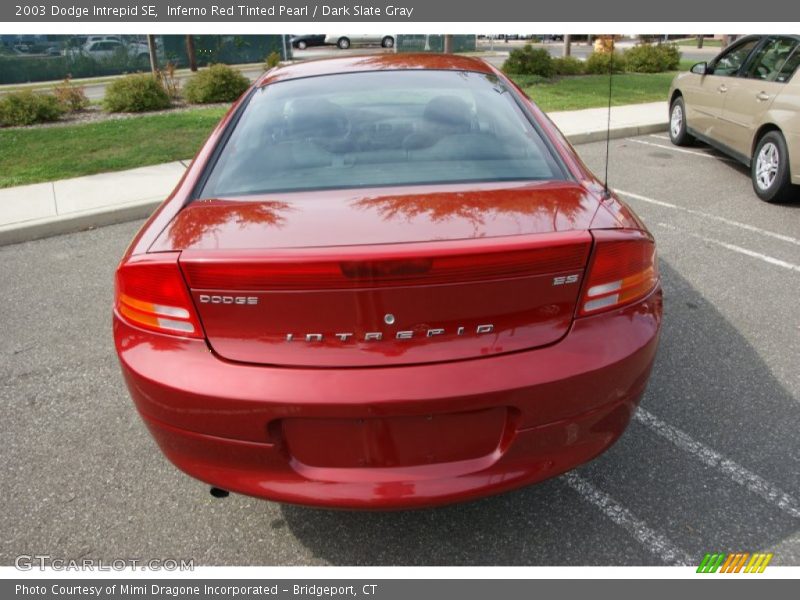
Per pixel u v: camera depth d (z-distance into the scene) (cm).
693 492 232
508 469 183
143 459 259
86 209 562
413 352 169
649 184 639
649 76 1603
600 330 180
